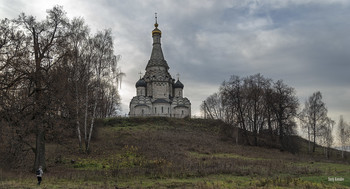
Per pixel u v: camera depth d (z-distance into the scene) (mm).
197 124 73500
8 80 26766
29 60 27219
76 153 37812
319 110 71875
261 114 63844
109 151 40688
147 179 23844
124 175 25234
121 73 40562
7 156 27312
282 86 63188
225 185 20781
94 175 25188
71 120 32281
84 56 37312
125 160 35406
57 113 29109
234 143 59719
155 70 99500
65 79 29875
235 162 34906
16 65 26000
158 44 103625
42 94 27344
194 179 23953
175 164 32219
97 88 39219
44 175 25922
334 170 32500
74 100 33375
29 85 27875
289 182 22062
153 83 95938
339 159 62219
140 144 46719
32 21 28531
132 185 21172
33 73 26562
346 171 31562
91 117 42969
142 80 98062
